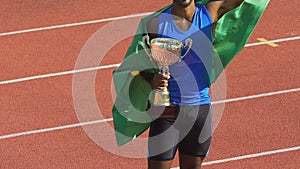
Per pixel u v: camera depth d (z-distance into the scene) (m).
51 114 13.43
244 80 15.07
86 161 11.66
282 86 14.81
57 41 17.34
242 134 12.59
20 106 13.79
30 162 11.64
